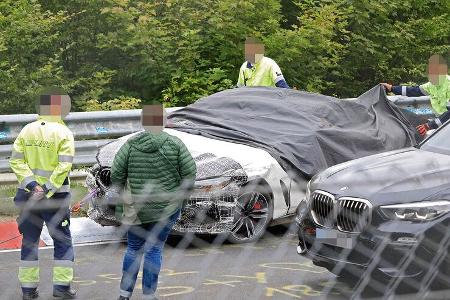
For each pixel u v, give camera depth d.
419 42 21.80
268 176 10.19
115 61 18.69
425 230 7.09
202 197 9.52
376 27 21.06
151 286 7.52
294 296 8.07
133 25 17.98
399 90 12.52
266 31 19.39
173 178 7.49
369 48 20.61
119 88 18.56
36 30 17.52
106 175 9.80
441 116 11.68
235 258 9.51
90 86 17.95
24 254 8.09
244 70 13.39
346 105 11.67
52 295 8.29
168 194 7.23
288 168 10.48
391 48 21.44
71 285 8.45
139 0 18.84
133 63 18.41
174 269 9.07
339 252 7.55
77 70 18.62
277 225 10.77
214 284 8.53
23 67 17.55
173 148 7.47
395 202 7.26
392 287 7.27
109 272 9.09
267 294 8.16
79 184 12.73
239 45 18.97
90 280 8.80
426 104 16.41
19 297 8.29
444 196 7.23
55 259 8.15
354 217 7.41
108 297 8.23
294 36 18.95
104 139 14.05
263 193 10.11
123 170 7.51
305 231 8.00
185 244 9.80
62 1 18.81
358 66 21.16
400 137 11.68
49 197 7.88
